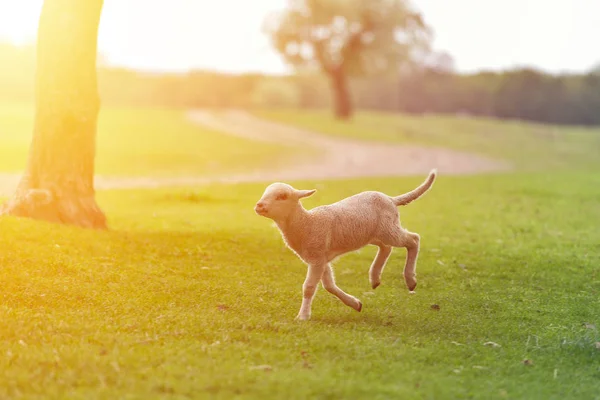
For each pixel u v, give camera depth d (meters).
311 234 7.37
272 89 98.00
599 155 55.22
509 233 14.09
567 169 42.00
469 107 93.50
